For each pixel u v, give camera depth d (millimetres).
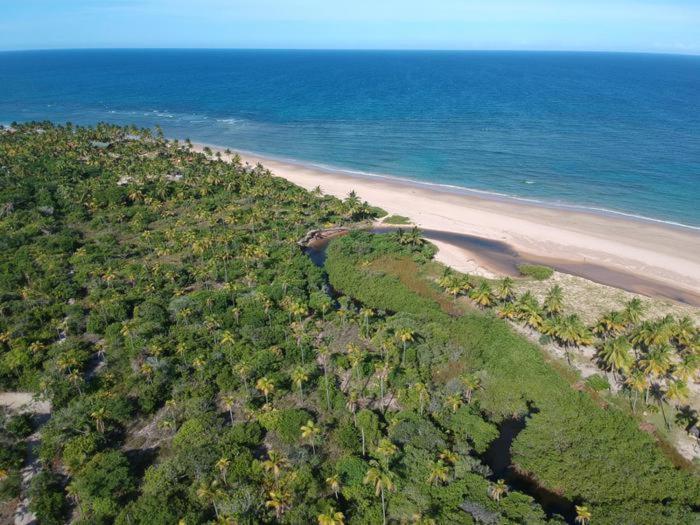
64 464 66000
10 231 132750
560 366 84062
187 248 128750
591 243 133500
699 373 80125
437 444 66875
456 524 55719
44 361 84250
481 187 177875
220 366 82312
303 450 65750
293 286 106812
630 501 60281
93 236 137875
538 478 64938
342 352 89125
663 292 110062
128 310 99250
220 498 57812
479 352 88750
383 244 130000
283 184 172125
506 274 118125
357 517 56969
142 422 73438
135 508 57750
